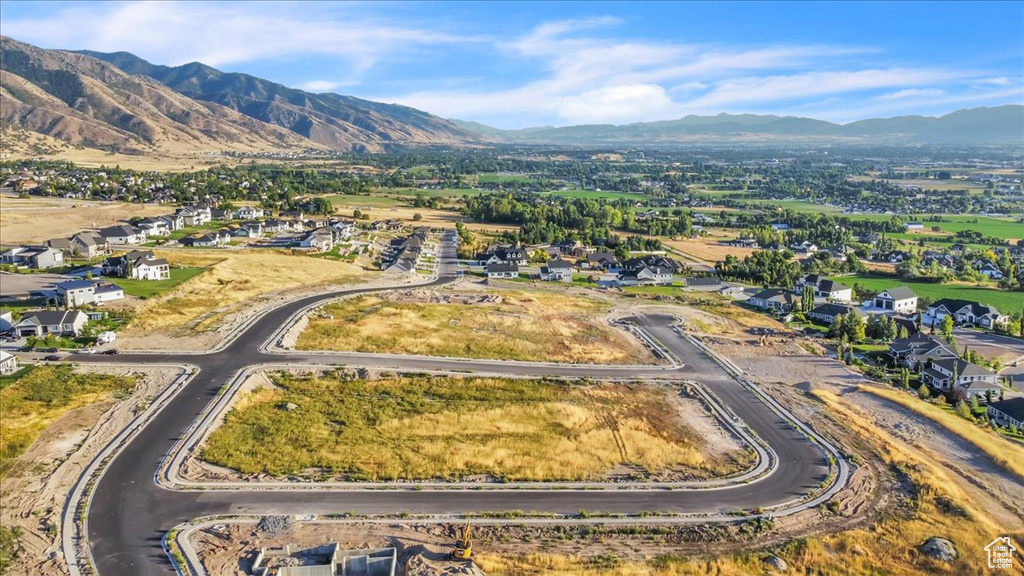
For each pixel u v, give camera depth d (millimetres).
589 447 63594
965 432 70125
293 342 90125
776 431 68812
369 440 62875
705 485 56969
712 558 46281
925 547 48219
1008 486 59500
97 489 52250
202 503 50906
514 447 62938
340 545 46000
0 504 49781
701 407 75250
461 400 74188
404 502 52312
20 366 75250
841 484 57688
